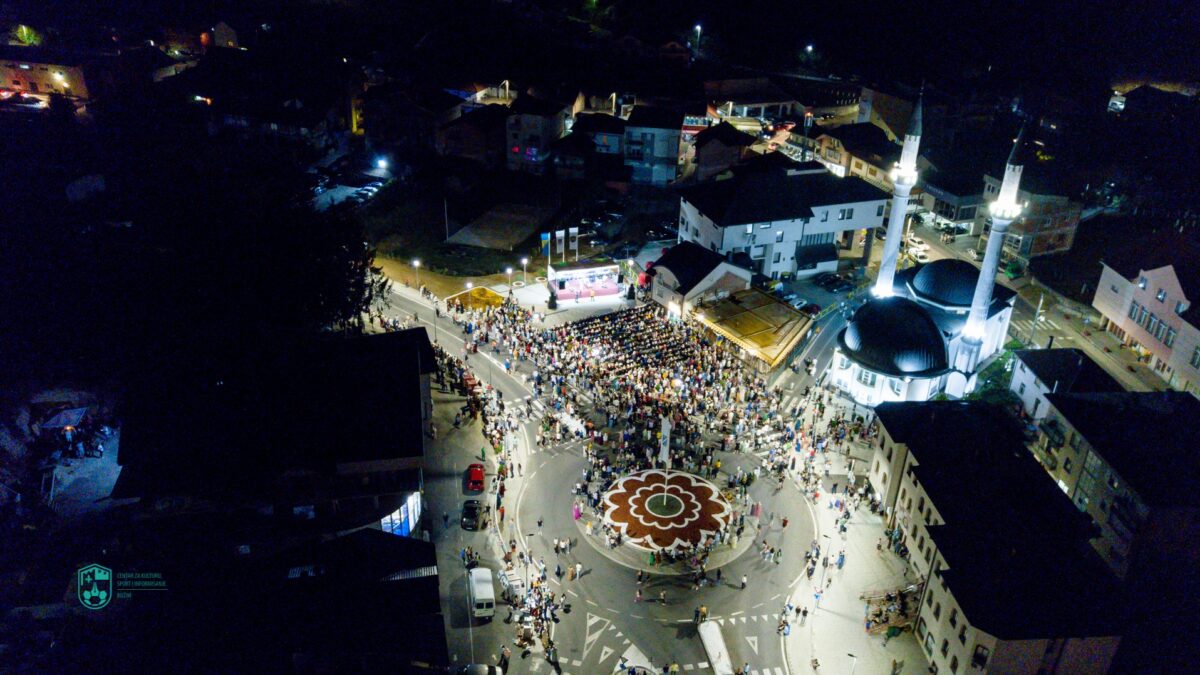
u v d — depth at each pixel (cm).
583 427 7756
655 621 5878
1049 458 7244
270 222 8019
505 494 6994
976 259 11438
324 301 7912
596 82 15825
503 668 5456
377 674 4812
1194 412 6944
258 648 4838
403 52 16788
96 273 7688
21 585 5581
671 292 9519
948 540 5622
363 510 6016
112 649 4919
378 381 6619
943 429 6706
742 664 5544
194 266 7581
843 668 5556
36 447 7000
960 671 5153
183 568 5481
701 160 12950
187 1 18112
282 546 5819
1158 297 8825
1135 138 15088
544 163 13325
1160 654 5594
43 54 14488
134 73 14700
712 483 7156
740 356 8788
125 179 10694
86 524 6244
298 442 5906
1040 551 5431
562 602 6003
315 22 18212
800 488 7144
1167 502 5912
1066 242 11531
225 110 13262
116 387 7350
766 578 6259
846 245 11719
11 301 7400
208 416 6212
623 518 6738
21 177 10050
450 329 9319
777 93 16088
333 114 13975
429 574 5447
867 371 8050
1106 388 7656
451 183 12625
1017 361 8131
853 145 13662
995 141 14700
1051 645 4966
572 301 9988
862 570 6347
